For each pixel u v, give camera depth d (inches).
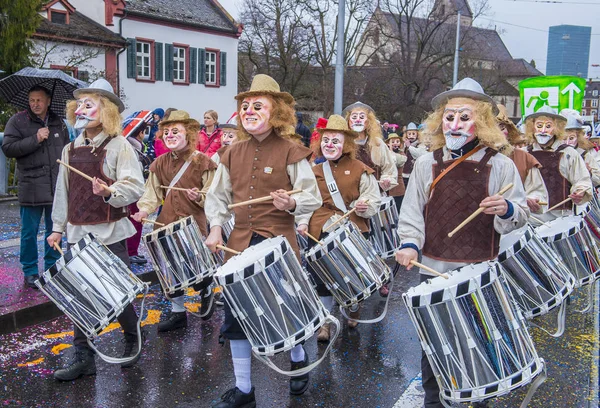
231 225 217.8
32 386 154.2
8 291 215.6
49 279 144.8
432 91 1568.7
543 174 239.5
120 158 160.1
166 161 202.4
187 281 181.0
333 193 198.1
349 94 1392.7
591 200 228.8
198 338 192.7
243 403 141.9
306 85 1446.9
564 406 148.3
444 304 108.0
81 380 158.7
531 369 110.0
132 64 943.7
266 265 123.2
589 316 225.5
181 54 1050.1
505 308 109.7
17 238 314.8
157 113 348.8
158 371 165.9
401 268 299.1
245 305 124.1
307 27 1323.8
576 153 235.8
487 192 124.6
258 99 141.9
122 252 164.2
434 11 1471.5
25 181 218.8
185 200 197.2
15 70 558.9
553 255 158.2
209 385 157.5
